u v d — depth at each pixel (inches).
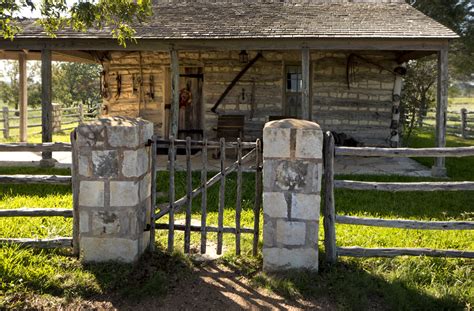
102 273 154.3
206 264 166.6
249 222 216.5
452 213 237.0
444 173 342.6
